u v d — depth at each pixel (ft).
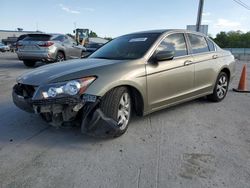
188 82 15.72
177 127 14.01
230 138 12.69
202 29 62.18
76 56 43.70
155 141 12.13
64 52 40.27
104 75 11.48
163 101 14.23
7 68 38.40
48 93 10.77
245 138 12.73
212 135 13.03
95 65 12.16
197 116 15.94
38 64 43.98
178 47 15.52
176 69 14.67
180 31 16.11
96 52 16.01
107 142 11.91
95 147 11.42
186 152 11.09
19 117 15.11
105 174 9.34
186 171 9.58
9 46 114.21
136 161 10.27
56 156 10.60
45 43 37.14
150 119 15.11
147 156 10.68
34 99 10.94
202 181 8.95
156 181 8.93
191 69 15.79
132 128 13.64
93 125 11.07
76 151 11.04
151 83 13.26
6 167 9.72
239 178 9.17
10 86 24.40
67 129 13.29
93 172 9.45
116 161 10.25
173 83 14.61
